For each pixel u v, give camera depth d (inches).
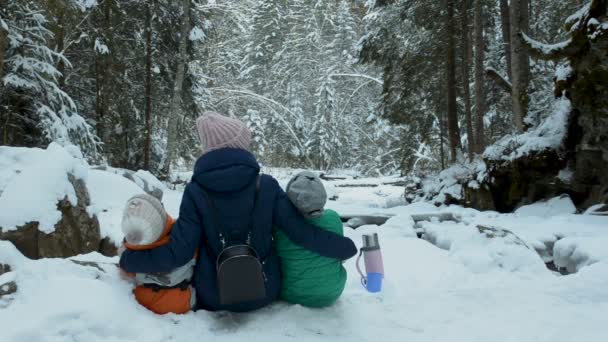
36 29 429.4
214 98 1059.9
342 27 1635.1
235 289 100.7
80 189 186.9
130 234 100.0
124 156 682.2
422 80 630.5
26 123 451.5
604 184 285.3
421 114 685.9
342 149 1414.9
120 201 247.9
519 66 388.2
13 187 168.2
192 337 98.8
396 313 118.3
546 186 319.6
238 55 1598.2
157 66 679.1
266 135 1266.0
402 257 197.5
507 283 151.9
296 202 108.4
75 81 619.8
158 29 668.1
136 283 111.9
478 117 504.1
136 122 689.6
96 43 557.3
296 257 111.3
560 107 327.0
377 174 1261.1
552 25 625.0
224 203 105.3
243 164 107.4
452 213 303.3
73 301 95.4
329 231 110.5
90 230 184.1
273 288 111.6
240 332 103.1
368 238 124.7
